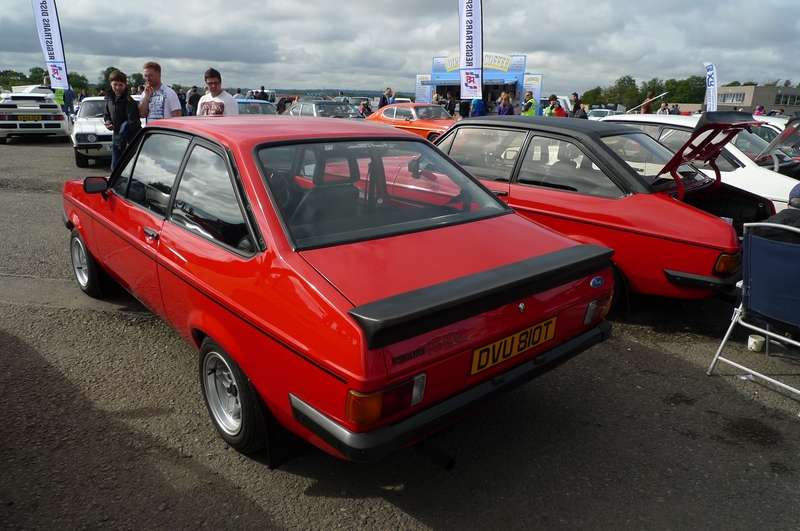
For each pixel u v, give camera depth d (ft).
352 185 9.52
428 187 10.22
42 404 10.40
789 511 8.21
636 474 8.98
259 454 9.09
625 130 16.46
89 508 7.89
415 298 6.79
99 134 36.83
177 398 10.76
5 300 15.14
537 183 15.72
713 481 8.84
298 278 7.34
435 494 8.45
